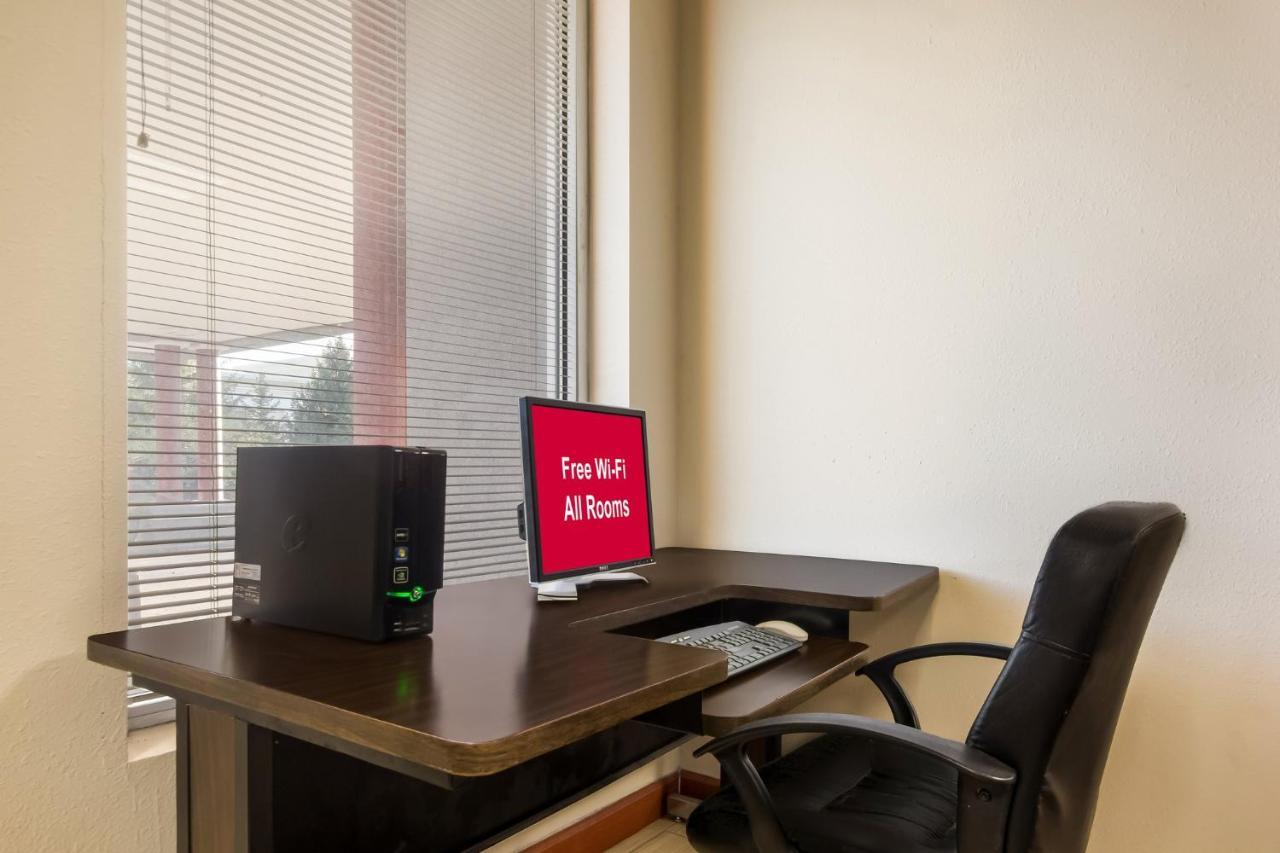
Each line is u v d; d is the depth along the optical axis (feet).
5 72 3.97
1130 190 5.97
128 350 4.66
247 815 3.56
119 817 4.32
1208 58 5.68
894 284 7.00
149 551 4.72
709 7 8.14
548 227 7.83
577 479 5.61
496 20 7.30
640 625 5.88
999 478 6.48
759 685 4.52
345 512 3.90
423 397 6.52
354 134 6.02
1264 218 5.49
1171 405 5.80
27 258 4.04
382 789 4.67
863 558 7.14
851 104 7.25
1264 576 5.45
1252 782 5.47
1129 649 3.56
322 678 3.23
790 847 3.83
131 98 4.70
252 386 5.31
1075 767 3.44
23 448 4.02
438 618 4.55
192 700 3.66
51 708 4.08
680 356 8.28
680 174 8.30
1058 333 6.24
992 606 6.50
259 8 5.42
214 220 5.12
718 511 8.03
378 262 6.18
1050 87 6.29
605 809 7.29
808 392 7.47
